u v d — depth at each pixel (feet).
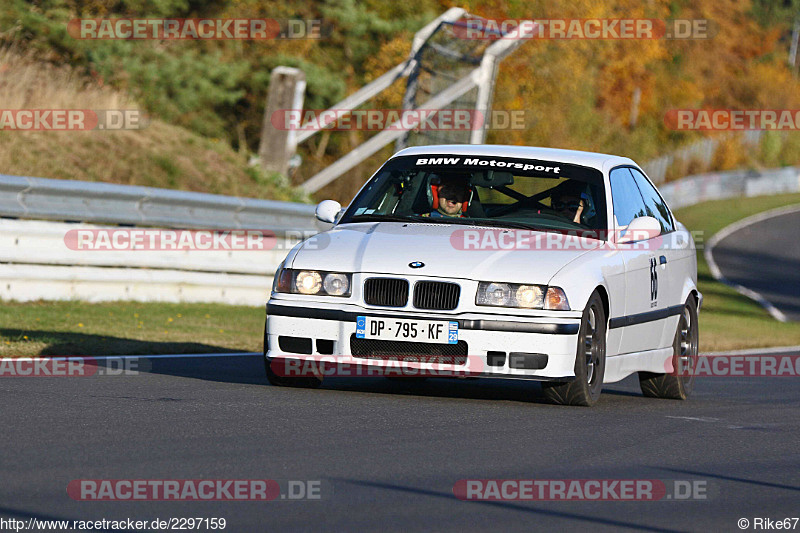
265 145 277.64
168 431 69.56
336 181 406.41
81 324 141.69
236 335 149.28
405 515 51.96
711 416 93.56
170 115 321.73
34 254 159.94
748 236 545.03
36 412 74.33
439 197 98.17
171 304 178.19
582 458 68.95
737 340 219.20
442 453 67.46
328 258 89.97
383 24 424.46
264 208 200.03
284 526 49.08
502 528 50.57
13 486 53.42
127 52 311.47
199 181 238.48
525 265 88.07
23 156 202.39
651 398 109.09
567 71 490.08
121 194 173.88
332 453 65.41
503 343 85.61
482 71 287.28
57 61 280.92
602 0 499.92
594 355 90.99
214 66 349.00
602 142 601.21
